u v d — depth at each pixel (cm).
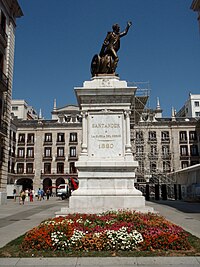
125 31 1421
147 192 3086
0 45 2748
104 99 1252
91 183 1161
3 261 564
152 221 767
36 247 640
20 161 6228
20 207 2084
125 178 1162
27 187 6225
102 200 1125
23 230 935
